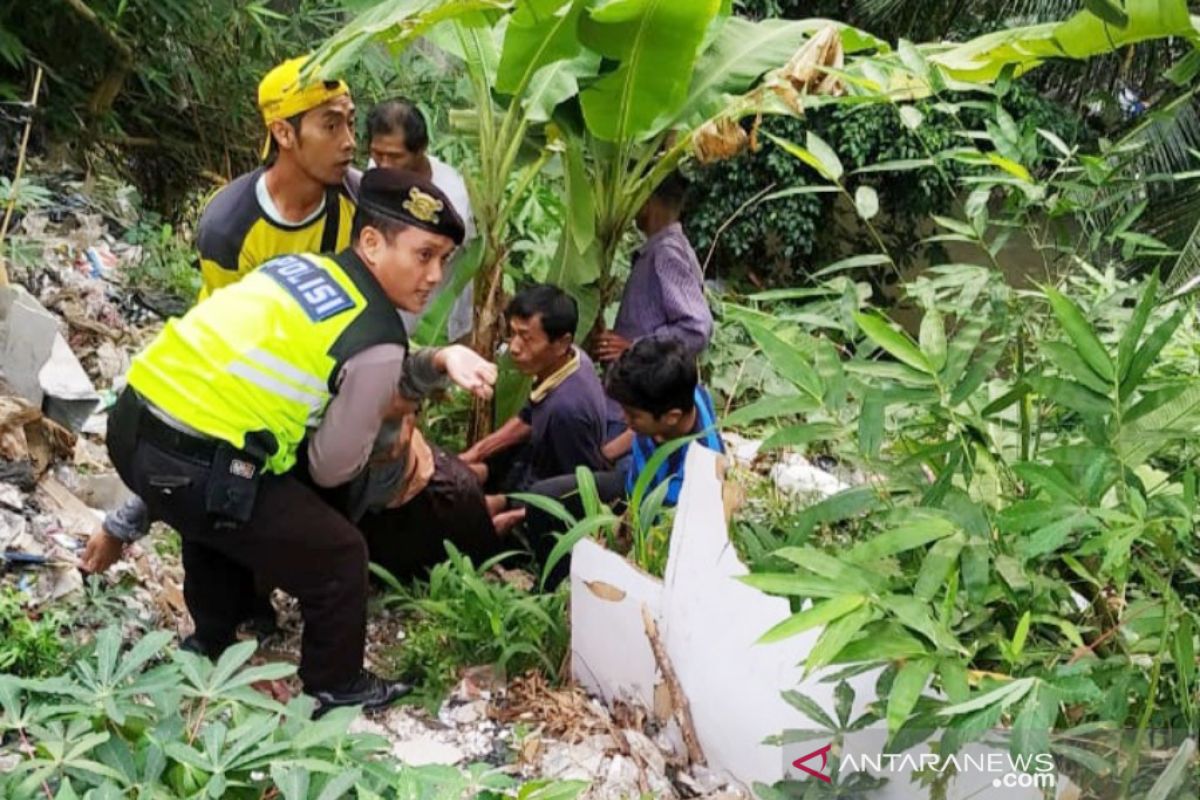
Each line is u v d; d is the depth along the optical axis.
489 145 4.19
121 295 4.78
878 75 3.36
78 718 2.24
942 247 8.47
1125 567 2.33
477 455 4.02
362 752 2.32
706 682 2.63
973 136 3.23
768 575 2.18
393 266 2.63
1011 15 7.91
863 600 2.10
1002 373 3.41
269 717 2.28
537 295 3.63
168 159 6.37
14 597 2.91
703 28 3.77
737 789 2.60
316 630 2.82
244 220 3.41
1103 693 2.12
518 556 3.73
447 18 3.67
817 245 8.57
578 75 3.97
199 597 2.99
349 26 3.47
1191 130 6.66
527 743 2.77
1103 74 7.48
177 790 2.22
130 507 3.05
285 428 2.61
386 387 2.64
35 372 3.63
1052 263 3.81
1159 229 6.57
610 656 2.90
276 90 3.26
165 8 5.95
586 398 3.72
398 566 3.43
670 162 4.16
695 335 4.23
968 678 2.16
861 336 3.45
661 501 3.03
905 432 3.17
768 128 7.90
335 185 3.46
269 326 2.58
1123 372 2.32
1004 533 2.38
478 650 3.08
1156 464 2.82
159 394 2.61
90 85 5.80
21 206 4.76
